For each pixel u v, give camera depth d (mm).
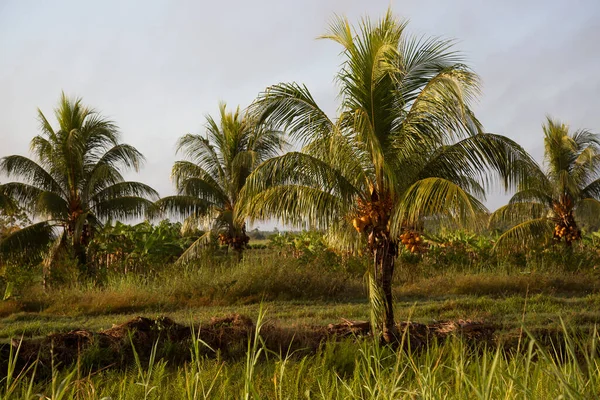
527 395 2865
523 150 9375
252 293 16438
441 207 8820
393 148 9703
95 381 6293
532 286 16953
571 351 2945
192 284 16734
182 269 19047
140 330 9508
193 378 3689
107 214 21250
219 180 23344
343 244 10359
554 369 2740
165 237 22641
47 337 8750
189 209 22266
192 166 23453
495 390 3221
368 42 9359
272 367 6555
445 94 9008
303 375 5504
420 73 9680
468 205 7965
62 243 20797
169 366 8289
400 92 9609
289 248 25266
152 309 14945
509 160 9453
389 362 5711
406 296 16453
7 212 21359
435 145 9789
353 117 9438
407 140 9711
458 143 9594
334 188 9492
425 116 9562
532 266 19656
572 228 20906
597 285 17312
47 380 6973
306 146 10195
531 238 20828
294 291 16562
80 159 19938
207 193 22219
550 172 21500
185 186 22047
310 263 20016
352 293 17203
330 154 9531
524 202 21438
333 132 9438
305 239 26031
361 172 9570
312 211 9406
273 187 9641
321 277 17516
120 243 21031
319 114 9750
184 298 15883
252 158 20906
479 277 17578
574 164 21656
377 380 3547
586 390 3004
